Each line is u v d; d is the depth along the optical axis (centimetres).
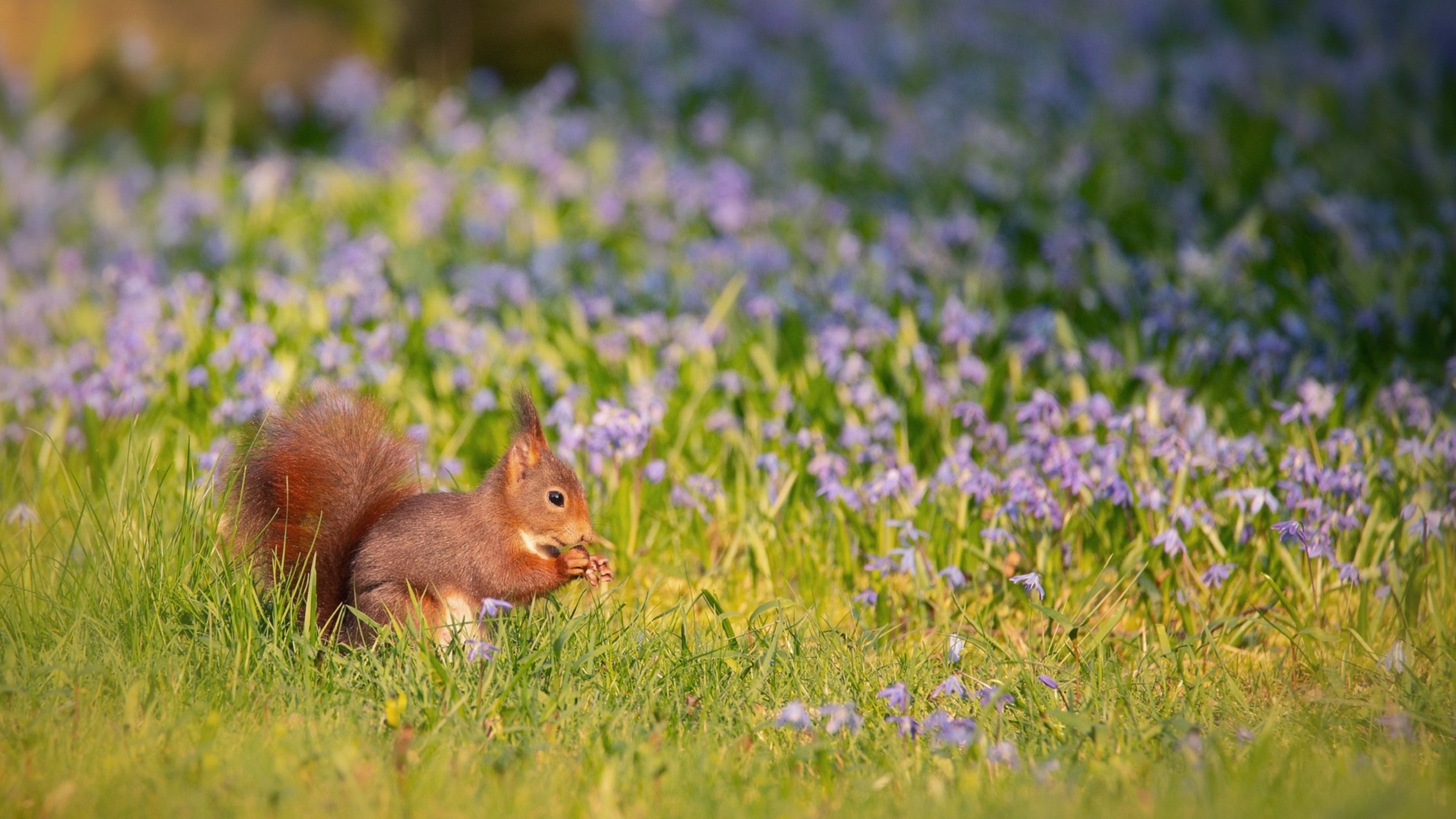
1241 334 1191
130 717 669
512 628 777
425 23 2278
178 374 1131
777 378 1168
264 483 807
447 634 757
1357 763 640
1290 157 1848
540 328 1298
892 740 677
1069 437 1073
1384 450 1007
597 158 1928
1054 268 1481
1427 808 586
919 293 1366
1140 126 2066
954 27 2655
